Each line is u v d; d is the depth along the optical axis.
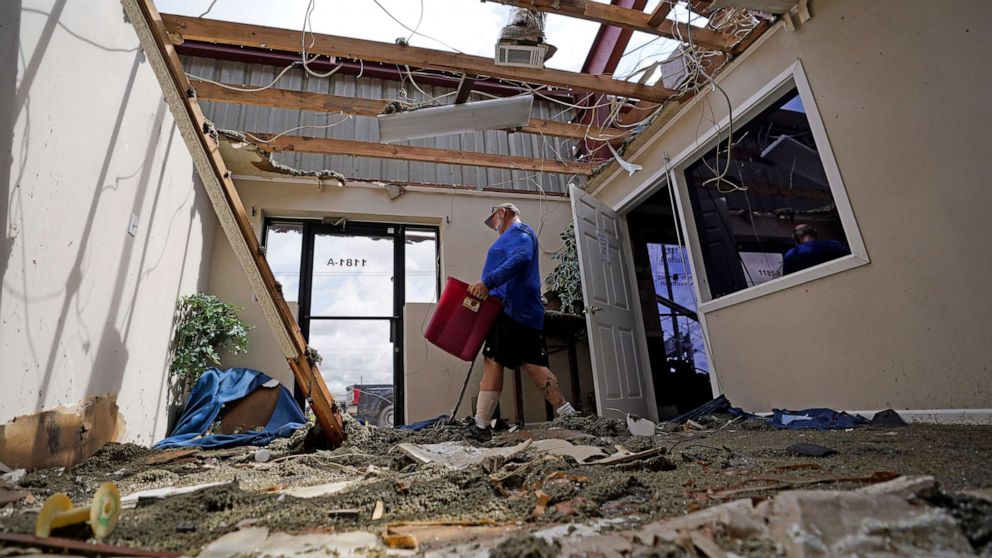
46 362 1.73
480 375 4.30
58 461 1.80
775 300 2.85
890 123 2.22
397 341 4.45
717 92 3.32
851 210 2.39
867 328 2.32
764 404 2.90
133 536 0.84
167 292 2.99
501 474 1.37
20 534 0.75
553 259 4.97
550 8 2.71
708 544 0.64
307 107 3.52
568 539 0.74
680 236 3.75
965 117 1.94
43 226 1.70
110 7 2.16
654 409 4.07
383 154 4.24
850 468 1.17
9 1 1.51
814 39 2.61
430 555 0.73
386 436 2.60
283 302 2.28
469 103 3.48
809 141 2.77
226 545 0.80
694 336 5.26
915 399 2.11
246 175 4.36
